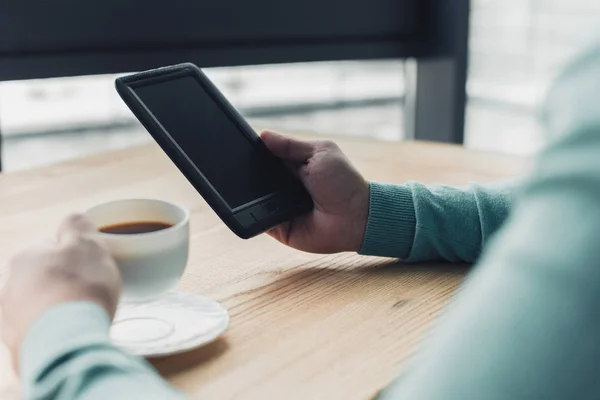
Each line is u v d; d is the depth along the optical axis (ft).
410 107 7.82
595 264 1.00
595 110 1.04
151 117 2.65
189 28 6.04
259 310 2.49
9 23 5.17
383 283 2.74
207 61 6.18
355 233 2.94
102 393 1.48
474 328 1.09
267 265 2.93
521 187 1.21
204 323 2.30
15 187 4.03
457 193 3.03
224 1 6.16
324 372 2.06
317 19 6.73
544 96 1.16
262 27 6.43
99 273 1.94
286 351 2.19
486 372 1.05
